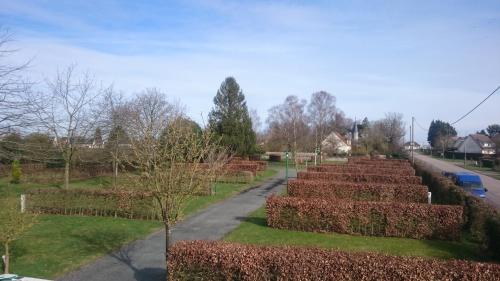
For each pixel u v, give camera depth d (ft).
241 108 163.12
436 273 22.80
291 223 49.75
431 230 46.14
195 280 26.58
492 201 87.61
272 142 215.92
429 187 90.17
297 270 24.64
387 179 83.51
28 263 35.01
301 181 71.56
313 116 254.68
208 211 62.64
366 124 344.08
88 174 107.45
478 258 38.91
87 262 35.73
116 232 47.26
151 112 98.37
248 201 74.38
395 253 39.91
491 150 318.24
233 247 27.09
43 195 59.93
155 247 40.96
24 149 53.67
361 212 47.98
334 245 42.55
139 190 48.60
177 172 29.78
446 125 421.59
